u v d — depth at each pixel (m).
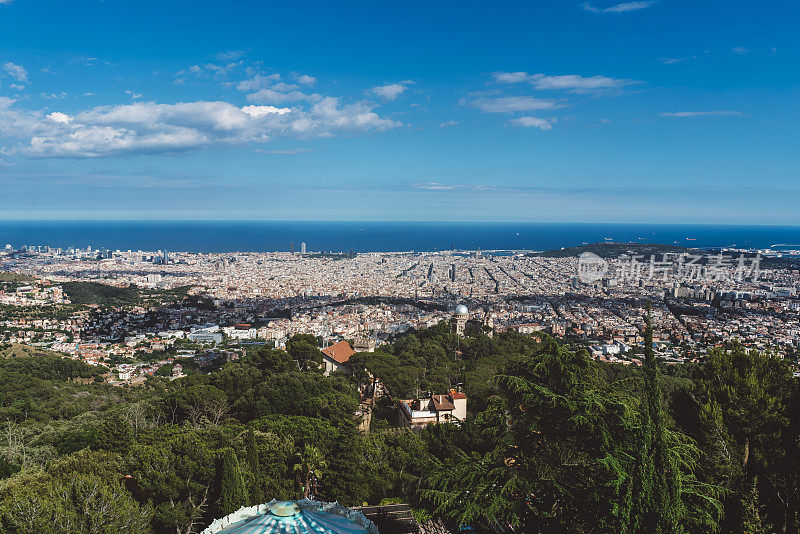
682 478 24.06
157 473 33.72
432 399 65.62
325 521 25.19
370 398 80.50
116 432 44.09
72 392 97.75
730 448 30.31
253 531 23.91
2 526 26.78
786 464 27.89
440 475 27.55
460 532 31.03
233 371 74.62
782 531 26.22
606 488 23.53
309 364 87.81
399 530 35.09
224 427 46.84
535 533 25.08
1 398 88.00
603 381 30.66
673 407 38.31
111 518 28.25
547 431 26.48
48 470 36.38
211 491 34.34
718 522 25.42
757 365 35.91
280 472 39.84
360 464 40.69
